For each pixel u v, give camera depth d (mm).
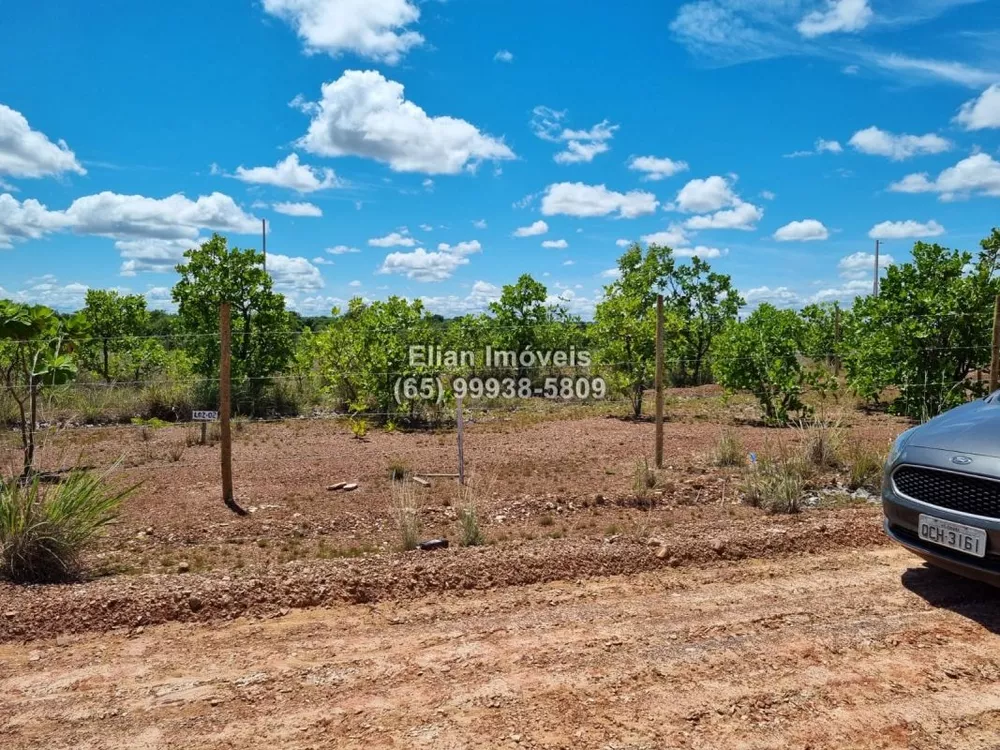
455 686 3064
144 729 2756
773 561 4727
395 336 12438
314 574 4250
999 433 3721
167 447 9500
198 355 14172
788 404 11734
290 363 14734
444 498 6500
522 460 8453
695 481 7051
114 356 16938
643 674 3156
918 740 2637
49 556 4336
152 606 3840
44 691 3057
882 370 11406
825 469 7574
